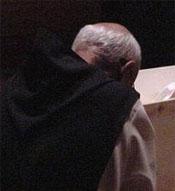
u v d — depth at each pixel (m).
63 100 2.41
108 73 2.63
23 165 2.42
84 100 2.39
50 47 2.52
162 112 3.55
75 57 2.53
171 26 6.14
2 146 2.48
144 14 6.19
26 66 2.59
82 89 2.40
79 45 2.70
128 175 2.48
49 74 2.47
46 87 2.44
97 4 6.53
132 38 2.70
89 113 2.38
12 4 6.37
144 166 2.48
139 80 4.49
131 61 2.66
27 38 6.52
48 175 2.38
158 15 6.13
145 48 6.27
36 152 2.39
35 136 2.42
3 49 6.61
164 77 4.61
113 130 2.35
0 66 6.52
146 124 2.48
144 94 4.52
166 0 6.04
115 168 2.37
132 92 2.47
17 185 2.44
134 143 2.43
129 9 6.26
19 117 2.45
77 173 2.35
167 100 3.56
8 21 6.46
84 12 6.61
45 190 2.38
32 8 6.47
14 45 6.62
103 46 2.63
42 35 2.58
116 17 6.41
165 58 6.30
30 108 2.46
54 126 2.40
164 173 3.73
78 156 2.35
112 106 2.38
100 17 6.58
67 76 2.43
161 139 3.62
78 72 2.43
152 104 3.50
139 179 2.48
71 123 2.38
